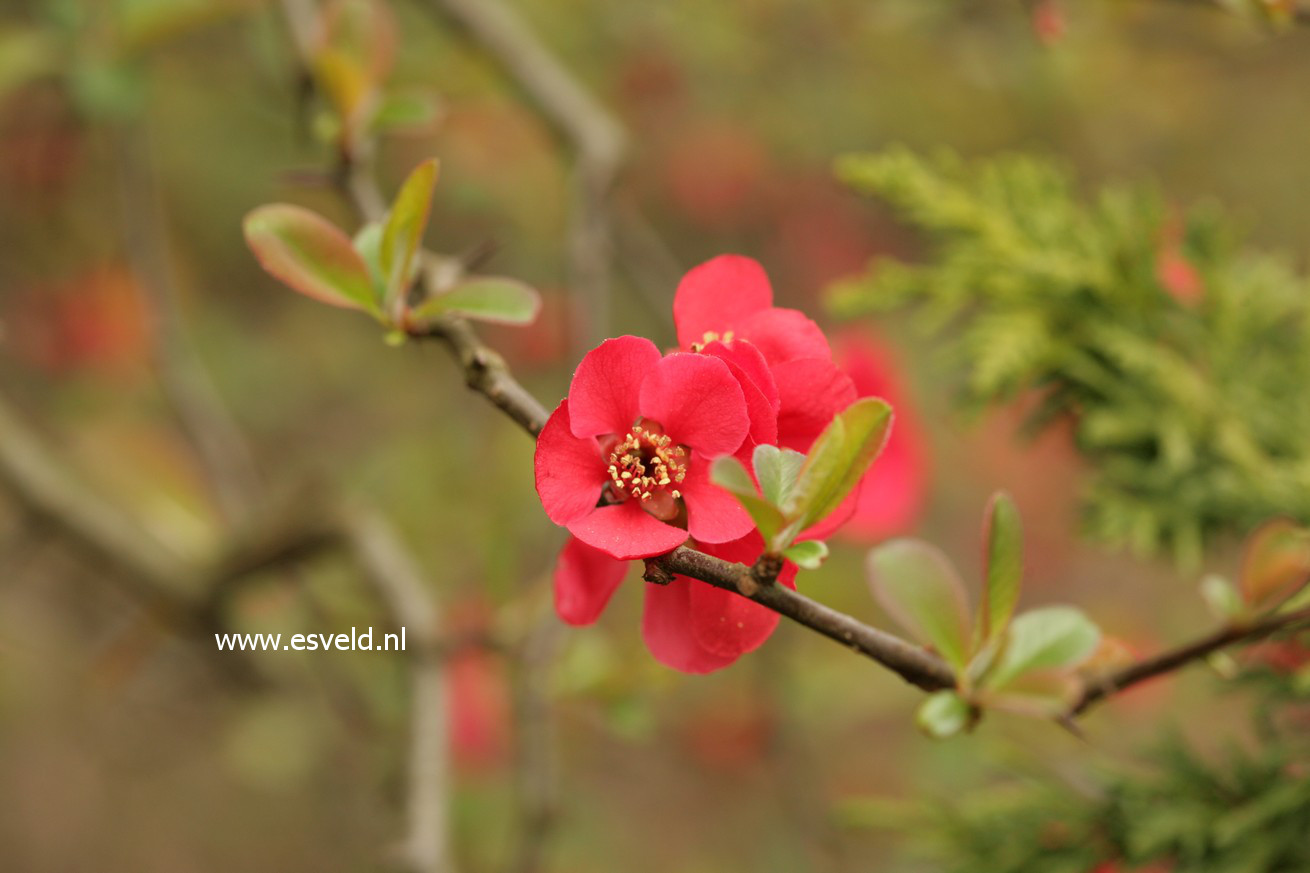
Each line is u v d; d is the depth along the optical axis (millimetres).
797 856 2047
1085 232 1013
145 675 1867
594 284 1133
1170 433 948
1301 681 893
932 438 2371
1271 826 897
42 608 1950
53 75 1492
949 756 1788
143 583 1430
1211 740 1663
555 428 793
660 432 794
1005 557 802
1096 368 969
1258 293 1010
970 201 1041
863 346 1154
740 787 2166
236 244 2447
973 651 804
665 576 785
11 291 2211
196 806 2467
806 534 789
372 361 2465
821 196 2791
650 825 2238
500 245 880
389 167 2168
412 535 1740
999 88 2127
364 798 1733
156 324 1601
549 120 1293
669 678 1127
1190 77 2113
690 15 2268
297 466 2297
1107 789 921
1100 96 2119
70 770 2391
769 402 792
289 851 2441
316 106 1032
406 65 1753
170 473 1760
